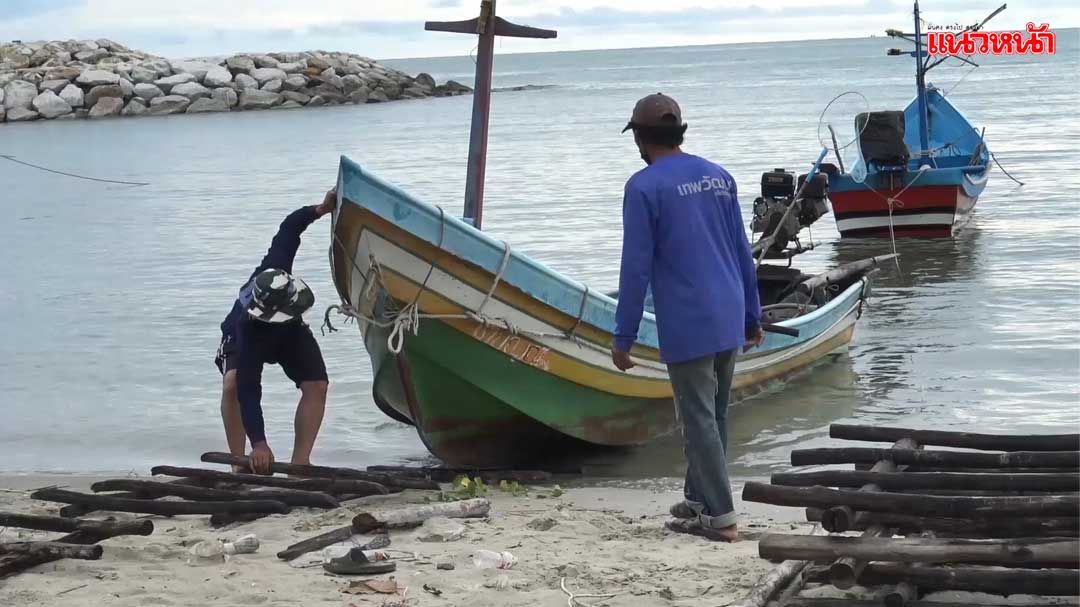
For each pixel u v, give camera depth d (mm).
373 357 7676
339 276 7156
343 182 6617
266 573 5113
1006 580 4242
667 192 5211
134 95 73188
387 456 8586
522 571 5102
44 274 18078
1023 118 45031
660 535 5770
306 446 6941
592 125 54844
